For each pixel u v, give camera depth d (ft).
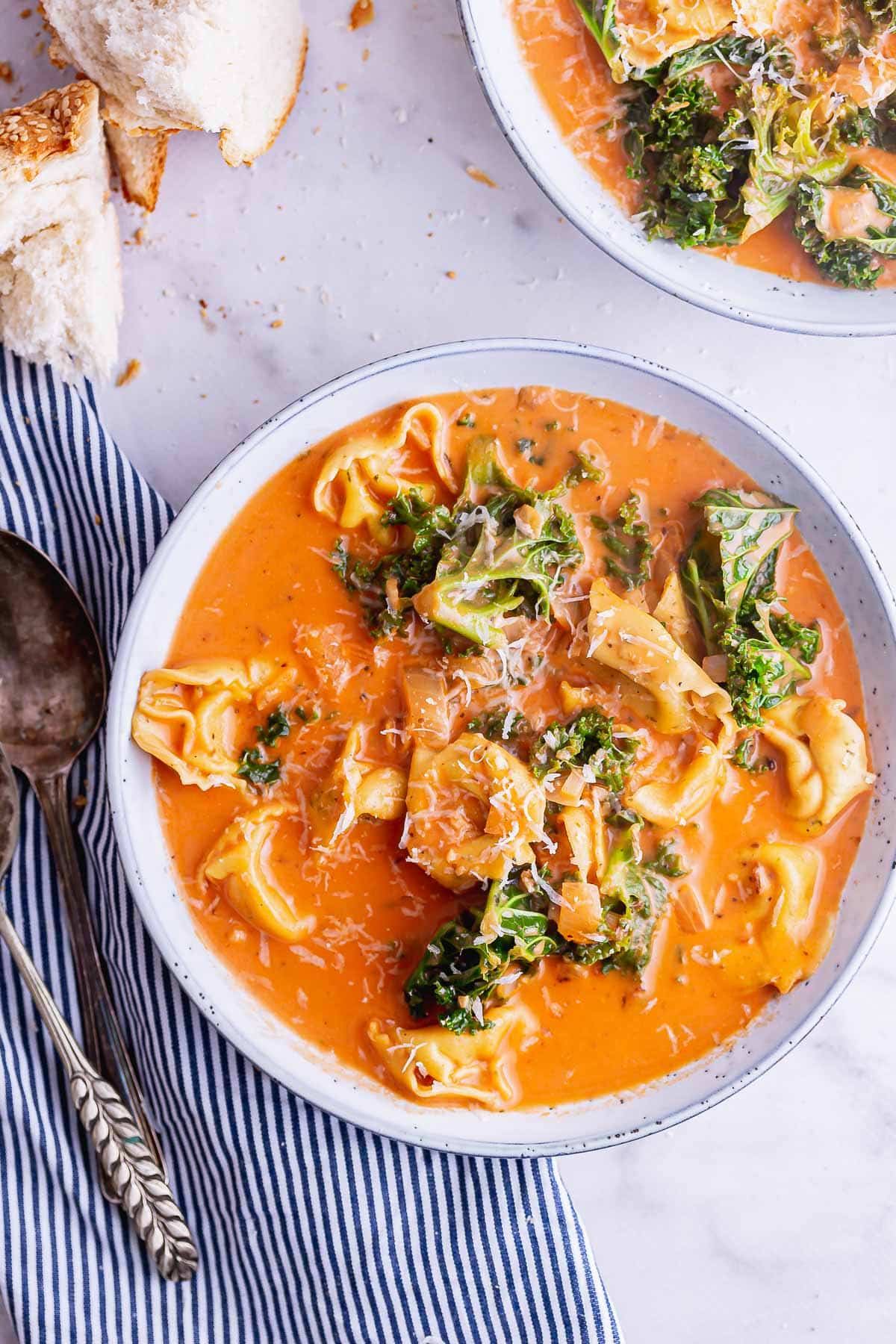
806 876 2.42
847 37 2.44
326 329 2.52
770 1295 2.56
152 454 2.52
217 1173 2.48
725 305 2.43
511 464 2.42
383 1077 2.39
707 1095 2.39
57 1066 2.48
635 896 2.40
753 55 2.45
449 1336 2.48
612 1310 2.49
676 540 2.43
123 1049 2.45
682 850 2.42
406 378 2.39
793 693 2.44
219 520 2.39
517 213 2.53
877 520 2.56
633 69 2.43
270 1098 2.47
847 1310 2.57
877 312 2.47
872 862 2.42
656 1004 2.41
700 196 2.44
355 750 2.39
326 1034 2.39
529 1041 2.40
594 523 2.42
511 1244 2.48
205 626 2.40
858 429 2.56
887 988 2.56
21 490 2.48
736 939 2.41
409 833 2.38
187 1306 2.48
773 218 2.46
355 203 2.52
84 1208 2.47
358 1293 2.48
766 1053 2.39
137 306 2.52
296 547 2.41
